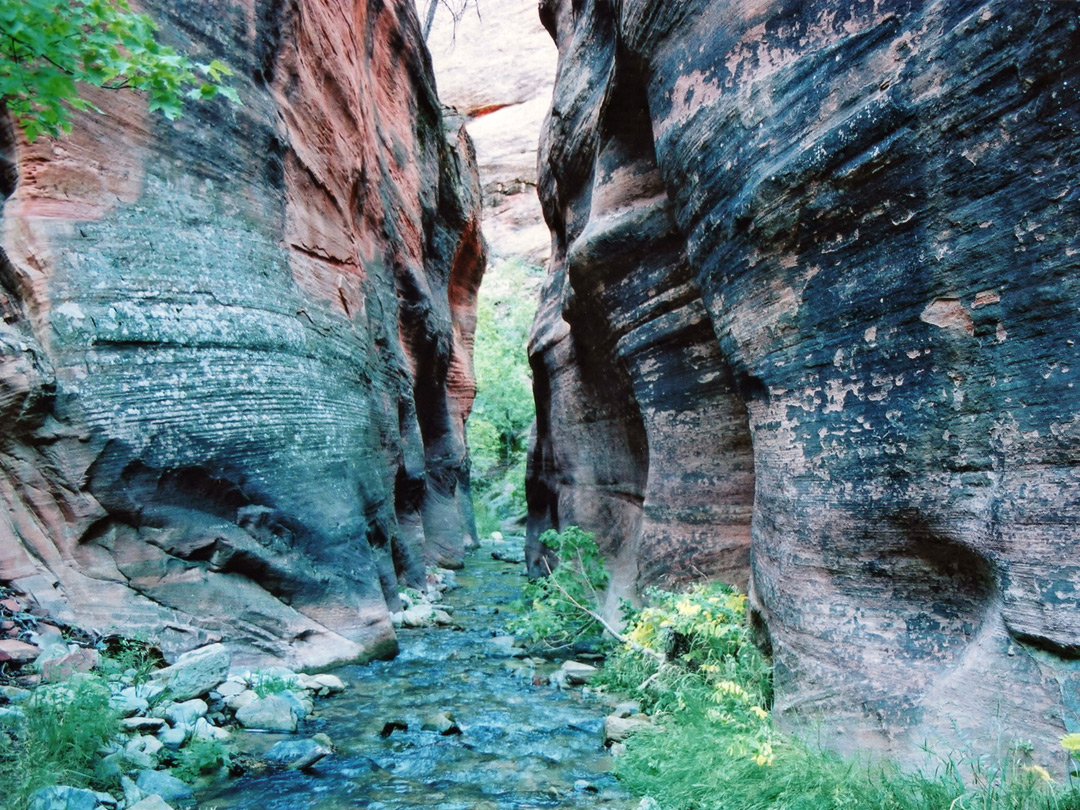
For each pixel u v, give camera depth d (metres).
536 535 11.70
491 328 30.45
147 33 3.75
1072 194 2.62
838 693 3.40
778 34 4.07
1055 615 2.63
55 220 5.14
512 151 39.81
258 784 3.66
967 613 3.12
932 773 2.85
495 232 38.59
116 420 5.13
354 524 6.80
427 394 14.93
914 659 3.21
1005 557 2.82
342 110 9.61
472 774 3.88
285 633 5.67
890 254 3.34
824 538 3.61
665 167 5.24
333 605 6.11
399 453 10.43
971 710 2.87
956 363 3.07
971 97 2.95
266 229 6.83
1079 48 2.56
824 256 3.67
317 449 6.67
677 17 5.01
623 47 5.88
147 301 5.46
